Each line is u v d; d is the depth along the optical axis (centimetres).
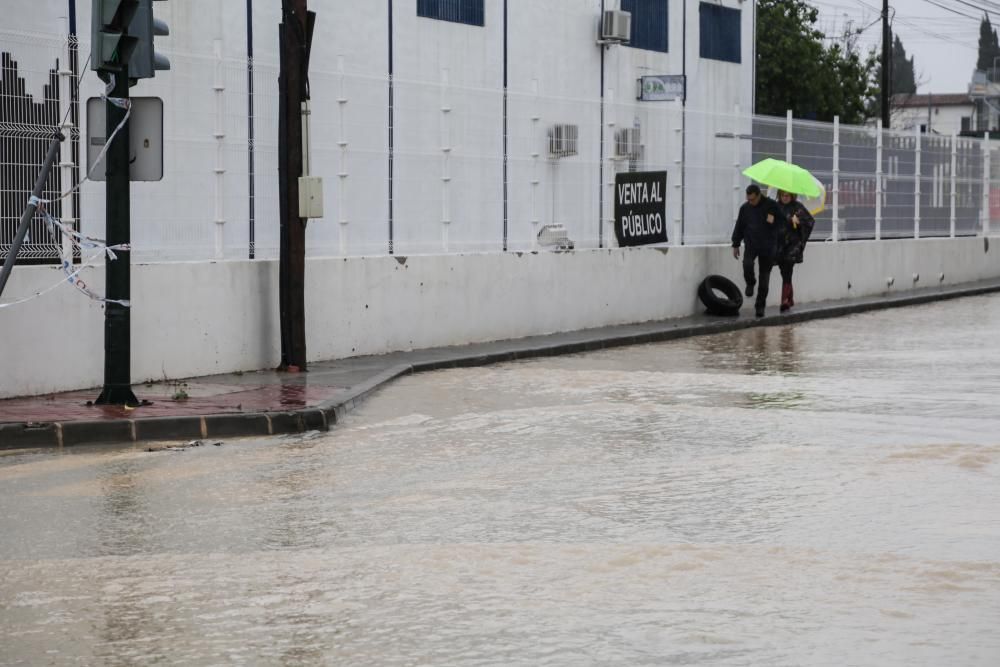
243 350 1695
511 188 2175
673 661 633
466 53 2602
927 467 1104
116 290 1359
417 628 686
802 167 2964
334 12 2297
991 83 10225
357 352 1883
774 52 6122
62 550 847
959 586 756
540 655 643
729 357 1989
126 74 1336
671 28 3228
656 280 2533
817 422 1345
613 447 1214
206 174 1645
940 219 3588
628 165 2452
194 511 956
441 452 1195
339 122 1847
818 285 2988
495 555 827
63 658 643
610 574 784
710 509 955
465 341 2084
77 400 1399
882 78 5781
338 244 1862
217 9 2067
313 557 826
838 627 683
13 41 1388
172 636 675
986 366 1830
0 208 1385
